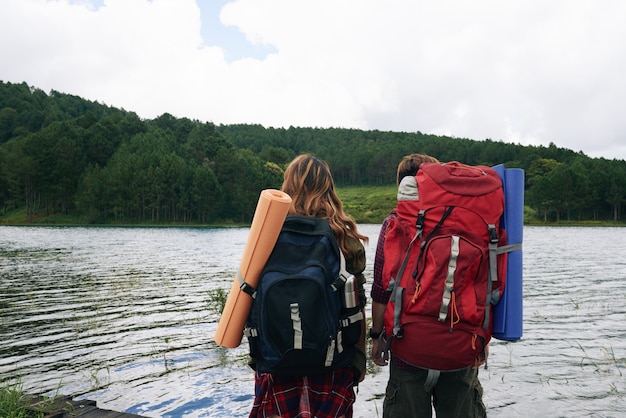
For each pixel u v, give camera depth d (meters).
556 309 10.67
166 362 6.36
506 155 183.50
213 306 11.02
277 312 1.84
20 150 118.44
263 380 2.13
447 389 2.42
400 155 187.12
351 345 2.10
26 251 30.48
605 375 5.76
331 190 2.33
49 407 3.61
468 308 2.14
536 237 60.62
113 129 143.50
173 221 116.38
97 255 27.64
